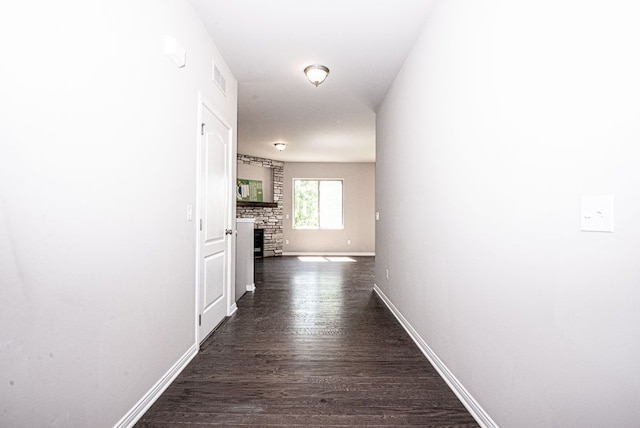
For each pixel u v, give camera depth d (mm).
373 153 8109
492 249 1543
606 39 958
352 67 3273
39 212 1103
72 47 1232
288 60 3133
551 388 1174
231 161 3381
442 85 2154
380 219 4305
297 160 9164
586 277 1030
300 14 2424
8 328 1007
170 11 2008
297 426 1594
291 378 2061
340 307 3734
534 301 1258
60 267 1185
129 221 1587
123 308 1541
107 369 1428
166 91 1956
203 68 2553
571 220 1085
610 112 945
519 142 1346
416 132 2721
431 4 2301
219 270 3027
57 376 1172
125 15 1554
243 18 2469
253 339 2717
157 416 1667
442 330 2115
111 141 1452
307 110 4715
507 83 1430
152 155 1796
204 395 1860
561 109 1123
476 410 1669
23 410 1050
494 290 1525
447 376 2025
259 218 8797
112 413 1459
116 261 1489
